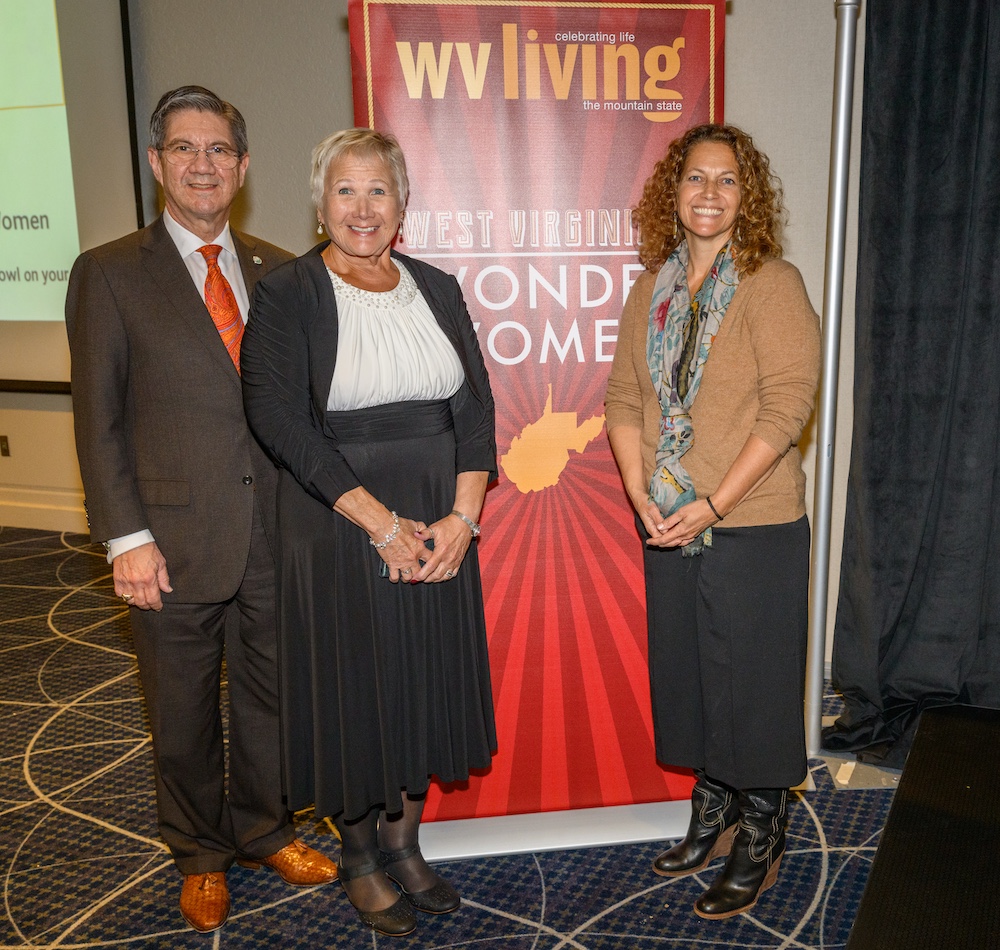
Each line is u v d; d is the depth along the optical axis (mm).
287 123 3830
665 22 1979
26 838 2268
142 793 2467
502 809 2225
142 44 4039
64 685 3125
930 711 1425
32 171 4477
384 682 1752
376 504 1671
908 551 2617
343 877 1932
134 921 1962
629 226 2047
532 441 2096
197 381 1774
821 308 2660
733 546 1785
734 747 1853
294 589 1732
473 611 1848
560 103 1981
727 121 2727
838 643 2770
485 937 1888
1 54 4371
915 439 2561
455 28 1933
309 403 1714
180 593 1818
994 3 2297
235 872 2125
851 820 2271
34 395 4762
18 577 4191
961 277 2434
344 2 3666
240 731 2031
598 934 1891
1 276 4660
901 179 2441
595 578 2150
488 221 2010
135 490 1785
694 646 1896
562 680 2176
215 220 1813
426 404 1770
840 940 1854
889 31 2379
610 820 2223
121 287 1742
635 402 1973
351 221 1687
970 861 1062
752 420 1769
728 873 1956
